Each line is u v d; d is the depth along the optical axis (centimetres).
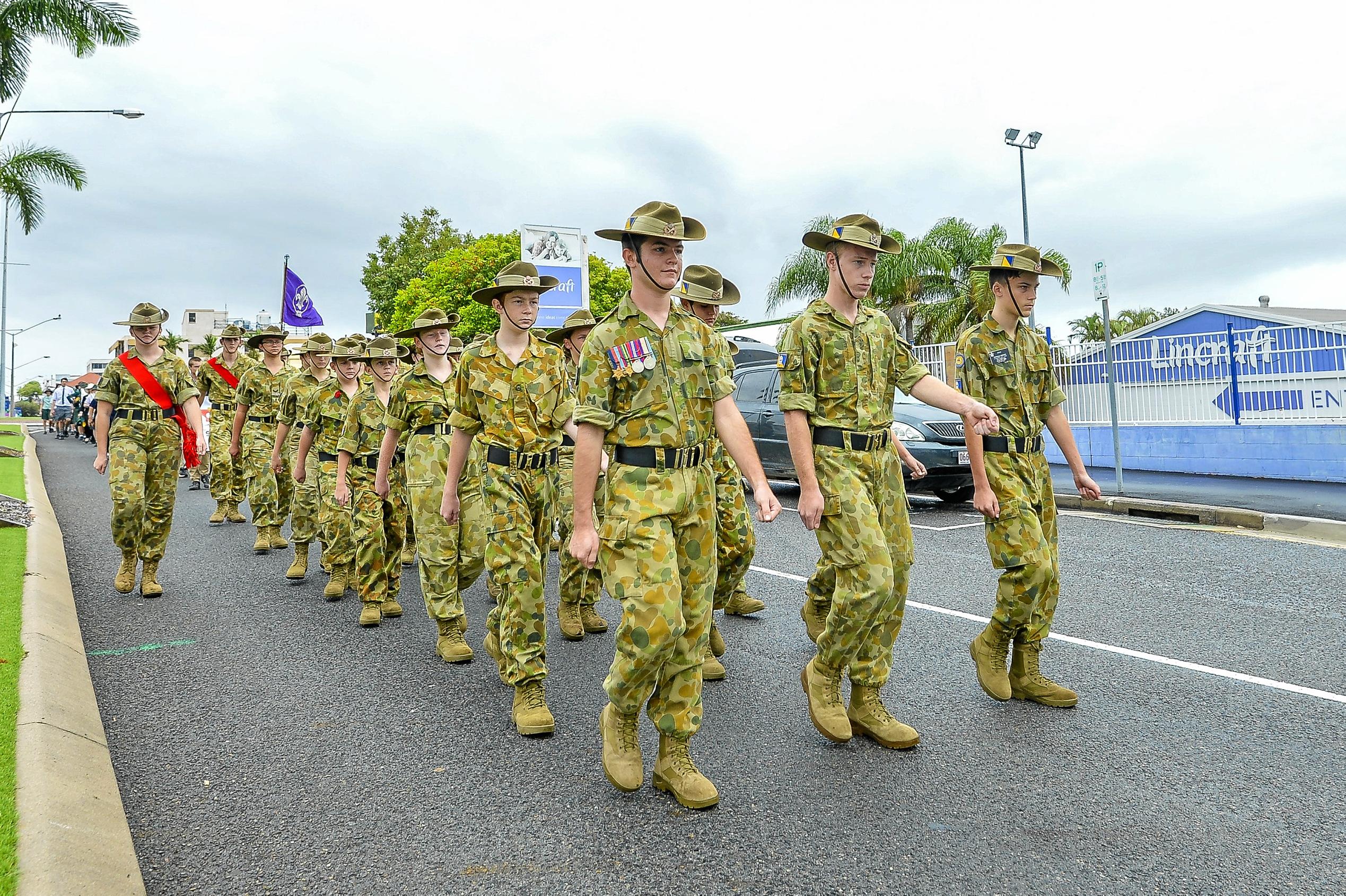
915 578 724
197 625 618
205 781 362
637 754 352
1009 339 438
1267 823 316
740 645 554
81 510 1182
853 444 385
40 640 482
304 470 738
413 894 277
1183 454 1385
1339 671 477
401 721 431
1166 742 389
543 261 2267
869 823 318
